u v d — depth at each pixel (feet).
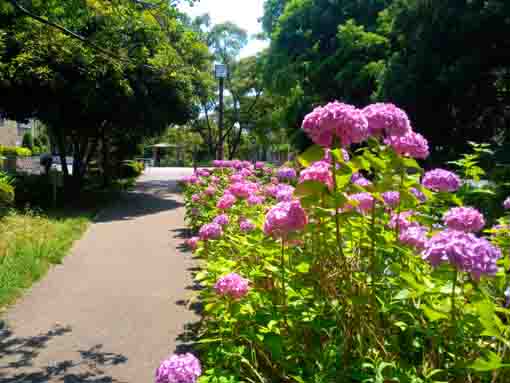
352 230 8.08
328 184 7.25
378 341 6.46
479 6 32.19
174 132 157.99
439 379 6.27
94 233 27.25
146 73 41.22
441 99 37.68
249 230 11.94
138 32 26.84
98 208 37.70
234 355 7.28
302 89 65.62
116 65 26.09
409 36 38.78
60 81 35.45
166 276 18.13
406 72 37.83
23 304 14.71
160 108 46.11
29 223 25.88
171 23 25.99
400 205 7.93
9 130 115.85
